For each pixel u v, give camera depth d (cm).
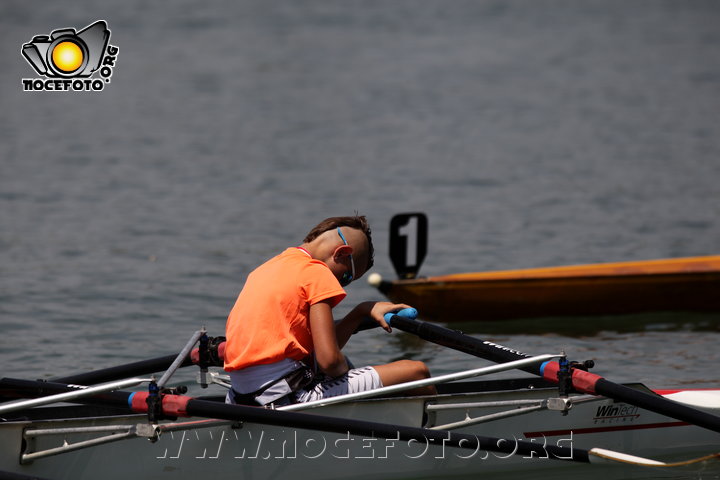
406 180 5378
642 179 5381
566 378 1673
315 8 15488
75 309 2977
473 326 2995
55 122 7356
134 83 9444
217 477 1630
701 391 1991
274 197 4931
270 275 1633
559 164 5856
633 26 14512
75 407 1797
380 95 8812
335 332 1691
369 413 1678
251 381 1622
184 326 2828
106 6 14650
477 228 4222
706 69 10525
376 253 3878
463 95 8825
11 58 10394
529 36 13200
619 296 3098
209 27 13462
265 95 8819
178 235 4094
